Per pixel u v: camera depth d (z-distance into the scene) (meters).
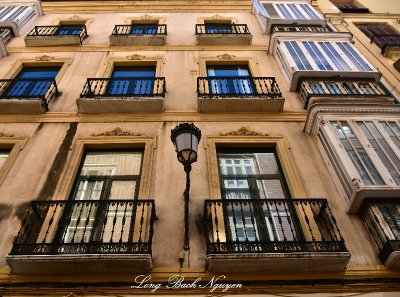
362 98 8.53
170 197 6.37
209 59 10.85
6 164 7.04
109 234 5.84
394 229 5.62
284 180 7.02
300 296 5.06
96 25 13.28
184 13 14.27
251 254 5.07
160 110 8.52
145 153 7.30
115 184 6.84
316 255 5.09
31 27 13.00
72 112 8.53
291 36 10.93
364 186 5.93
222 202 6.00
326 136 7.13
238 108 8.55
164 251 5.52
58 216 5.96
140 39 11.57
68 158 7.19
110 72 10.34
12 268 5.14
